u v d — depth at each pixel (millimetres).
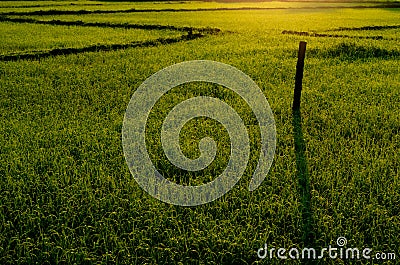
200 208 5566
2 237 5000
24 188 6023
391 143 7543
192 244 4879
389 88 11156
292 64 14281
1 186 6109
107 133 8078
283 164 6777
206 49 17453
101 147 7320
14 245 5023
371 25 27266
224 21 30594
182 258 4738
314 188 6102
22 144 7410
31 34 22359
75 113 9320
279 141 7617
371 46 17094
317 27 26328
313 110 9383
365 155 6934
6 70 13375
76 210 5559
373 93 10719
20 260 4695
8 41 19391
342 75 12945
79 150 7238
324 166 6691
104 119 8953
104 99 10383
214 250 4871
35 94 10820
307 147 7414
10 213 5383
